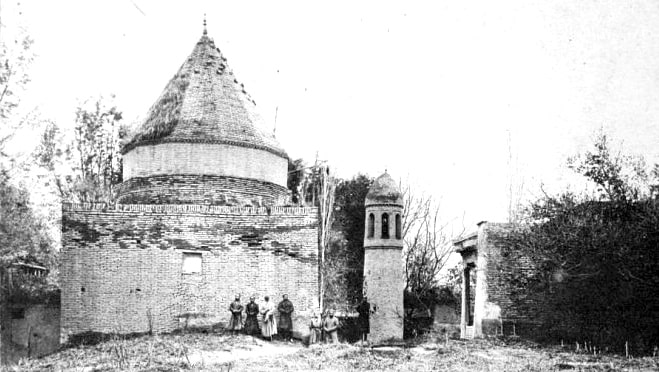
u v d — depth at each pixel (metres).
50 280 37.62
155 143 36.72
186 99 38.28
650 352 27.14
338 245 52.09
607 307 30.45
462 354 25.38
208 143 36.62
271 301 32.06
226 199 36.12
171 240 31.95
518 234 33.78
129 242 31.81
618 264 28.98
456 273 55.28
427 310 47.25
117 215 31.97
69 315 31.19
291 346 30.39
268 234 32.50
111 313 31.31
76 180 48.16
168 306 31.52
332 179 50.12
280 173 39.34
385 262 40.66
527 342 30.88
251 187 37.00
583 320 31.09
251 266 32.22
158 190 36.19
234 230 32.44
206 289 31.86
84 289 31.39
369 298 40.44
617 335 29.20
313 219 32.59
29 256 33.72
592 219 30.30
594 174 31.31
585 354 26.20
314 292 32.16
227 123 37.66
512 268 33.78
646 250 28.55
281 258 32.38
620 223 29.50
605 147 31.67
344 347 28.30
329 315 32.03
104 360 23.91
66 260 31.53
